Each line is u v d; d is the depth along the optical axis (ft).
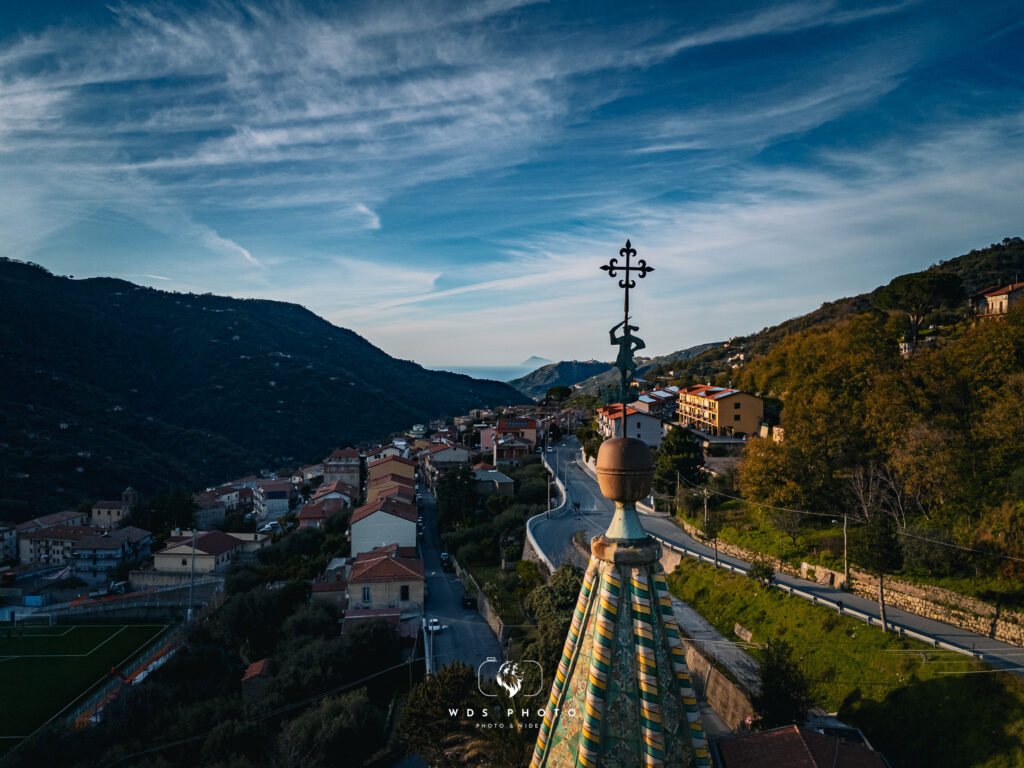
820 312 558.56
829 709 105.29
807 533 152.66
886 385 163.22
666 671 19.97
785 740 83.35
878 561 119.85
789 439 168.25
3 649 229.86
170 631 246.06
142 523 361.10
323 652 153.28
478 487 287.89
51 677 205.36
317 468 460.55
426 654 158.81
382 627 163.53
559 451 361.71
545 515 223.10
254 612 190.29
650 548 20.49
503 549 212.43
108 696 169.78
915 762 90.68
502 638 159.74
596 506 237.66
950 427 142.20
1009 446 126.11
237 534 310.86
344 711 127.24
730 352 599.57
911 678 99.91
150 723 146.72
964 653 99.14
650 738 18.78
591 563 21.58
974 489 128.88
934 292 265.13
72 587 296.30
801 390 205.36
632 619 20.11
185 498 365.81
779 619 128.36
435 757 100.83
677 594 158.30
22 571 312.09
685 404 344.08
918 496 139.85
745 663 119.65
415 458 433.07
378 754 128.77
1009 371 144.36
